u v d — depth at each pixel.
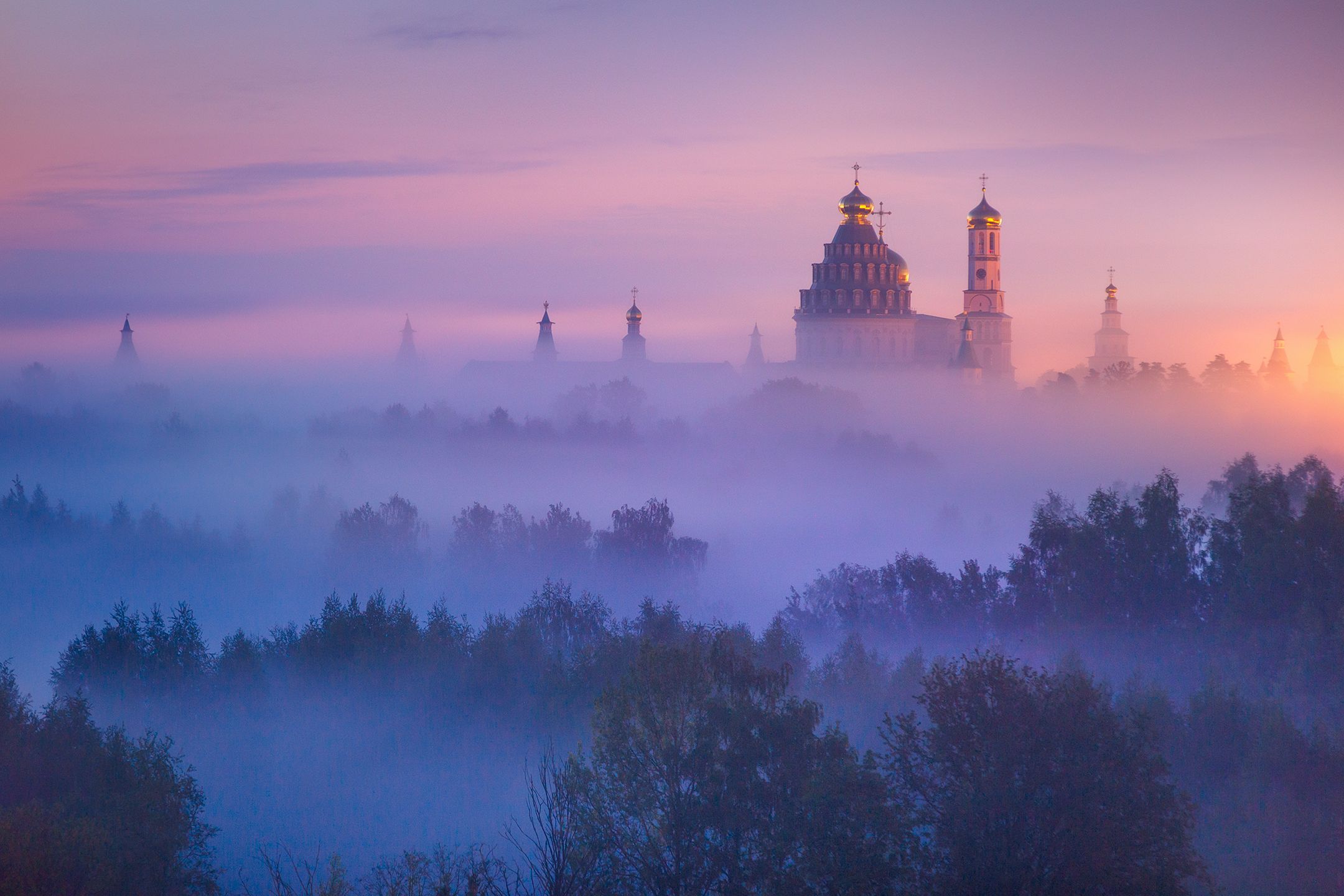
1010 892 55.16
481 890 50.44
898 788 62.19
